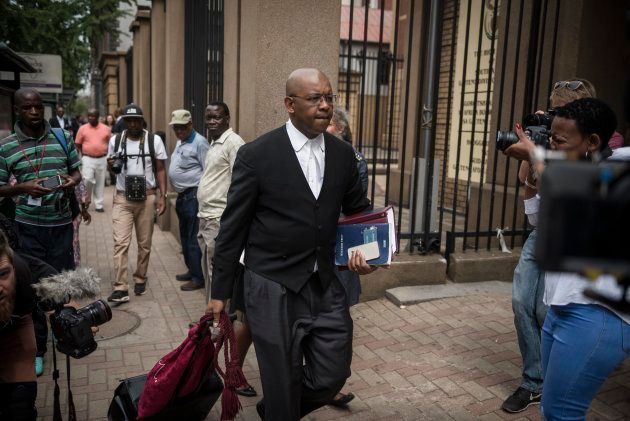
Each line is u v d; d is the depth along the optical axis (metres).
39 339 3.63
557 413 2.30
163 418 2.65
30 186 3.73
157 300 5.34
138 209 5.38
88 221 4.91
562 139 2.27
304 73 2.41
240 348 3.33
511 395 3.47
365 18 5.01
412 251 5.47
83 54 10.45
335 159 2.54
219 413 3.31
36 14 8.81
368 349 4.14
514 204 5.68
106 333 4.50
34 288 2.31
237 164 2.49
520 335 3.33
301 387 2.62
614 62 5.90
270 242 2.47
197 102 7.43
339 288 2.65
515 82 5.39
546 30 5.97
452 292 5.14
